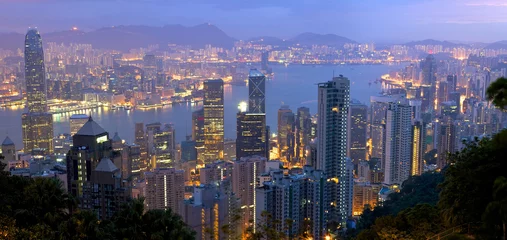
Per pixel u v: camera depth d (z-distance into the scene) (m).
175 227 45.81
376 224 57.53
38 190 46.75
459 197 42.81
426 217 52.94
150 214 45.62
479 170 40.41
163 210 47.41
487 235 35.41
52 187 47.34
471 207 41.53
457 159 44.06
